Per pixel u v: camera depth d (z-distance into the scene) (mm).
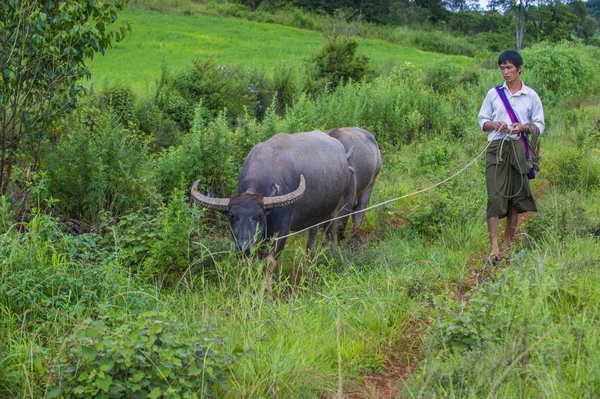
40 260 5336
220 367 4074
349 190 8242
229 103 14586
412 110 16016
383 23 63750
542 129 6871
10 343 4398
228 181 8891
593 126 14977
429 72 24766
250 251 5855
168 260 6176
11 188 7254
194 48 31219
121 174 7648
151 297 5211
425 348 4582
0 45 6711
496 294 4723
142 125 12469
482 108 7188
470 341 4410
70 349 3928
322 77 20672
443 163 11562
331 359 4742
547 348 4129
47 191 7004
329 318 5363
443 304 5168
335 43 21734
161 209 7168
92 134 7910
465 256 7156
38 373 4125
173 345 3980
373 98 15375
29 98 7109
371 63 26609
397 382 4504
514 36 65062
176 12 47812
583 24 79750
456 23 73062
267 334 4910
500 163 6906
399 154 13148
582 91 26672
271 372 4281
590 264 5711
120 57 25562
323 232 8195
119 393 3758
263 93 16719
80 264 5527
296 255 6824
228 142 9352
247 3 61844
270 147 6977
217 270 5996
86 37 7090
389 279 5965
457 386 3936
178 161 8711
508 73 6930
